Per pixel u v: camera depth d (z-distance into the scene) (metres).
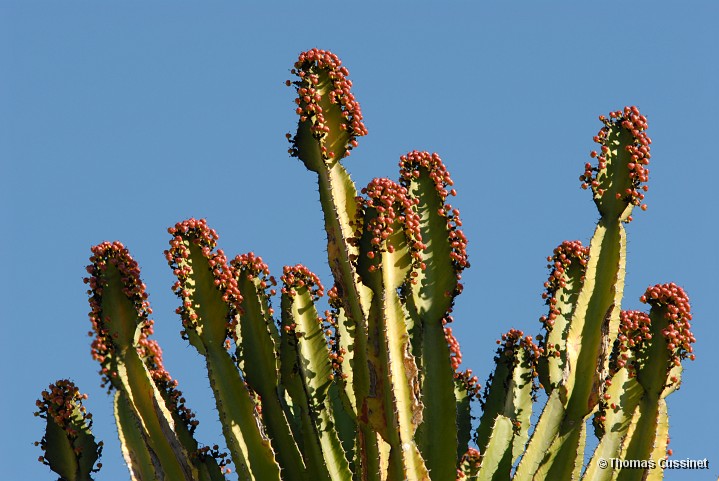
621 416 11.39
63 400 11.35
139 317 10.51
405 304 11.43
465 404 12.41
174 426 10.93
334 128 10.52
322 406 11.35
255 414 10.34
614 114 11.31
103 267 10.58
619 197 11.05
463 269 10.98
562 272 12.01
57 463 11.23
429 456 10.55
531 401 12.35
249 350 11.16
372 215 10.01
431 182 11.17
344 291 10.16
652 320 10.85
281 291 11.88
